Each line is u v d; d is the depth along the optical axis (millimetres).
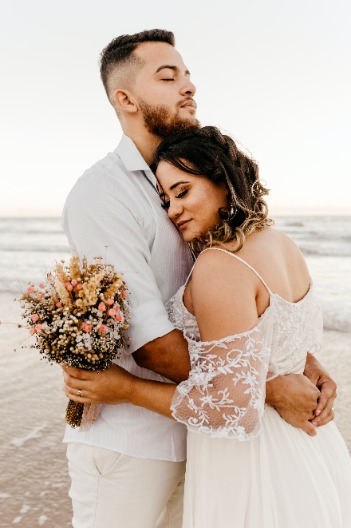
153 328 1803
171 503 2264
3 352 6973
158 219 1990
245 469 1684
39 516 3270
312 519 1621
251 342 1571
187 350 1791
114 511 1955
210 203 1823
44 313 1648
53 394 5340
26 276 15422
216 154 1802
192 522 1772
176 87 2158
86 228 1930
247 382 1550
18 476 3758
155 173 1992
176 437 2000
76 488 2033
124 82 2172
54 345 1644
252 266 1655
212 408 1580
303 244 23953
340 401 4953
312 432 1767
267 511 1646
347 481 1819
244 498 1673
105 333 1619
